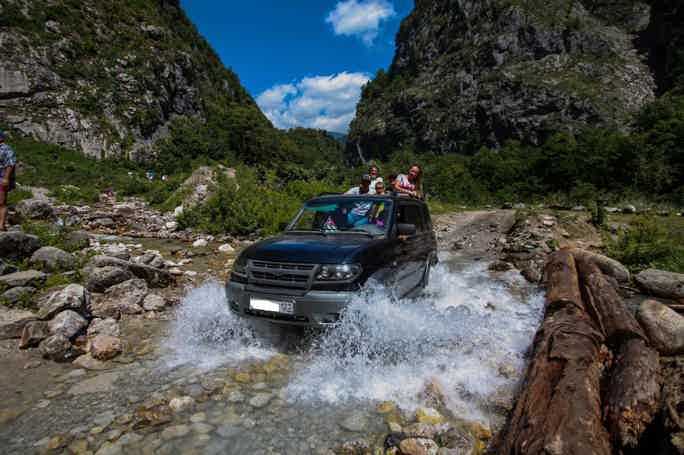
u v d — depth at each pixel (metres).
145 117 81.19
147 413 2.91
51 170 38.22
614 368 3.03
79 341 4.09
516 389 3.24
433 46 195.88
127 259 7.36
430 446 2.49
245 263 4.21
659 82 116.19
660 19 122.56
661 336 3.37
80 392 3.24
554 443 2.06
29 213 10.52
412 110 166.75
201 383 3.38
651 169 32.38
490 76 140.88
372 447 2.61
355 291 3.75
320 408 3.05
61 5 81.25
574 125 108.56
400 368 3.64
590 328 3.44
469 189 47.78
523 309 5.49
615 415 2.43
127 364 3.75
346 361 3.73
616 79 118.75
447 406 3.05
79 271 6.04
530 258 9.02
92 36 83.56
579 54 133.75
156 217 14.27
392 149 174.75
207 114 112.75
